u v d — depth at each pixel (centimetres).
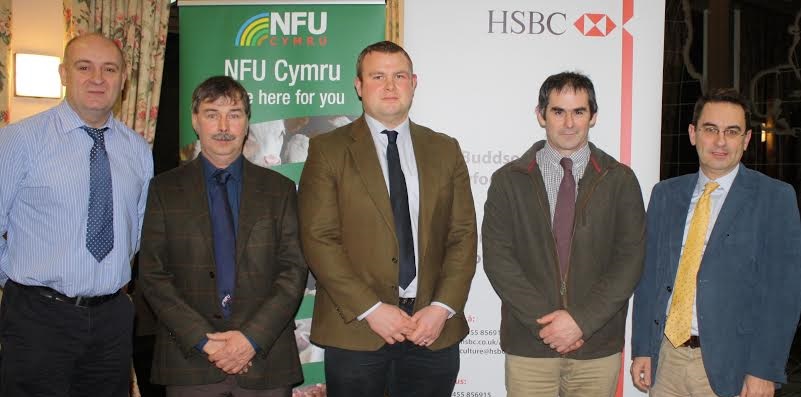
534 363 240
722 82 450
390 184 234
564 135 236
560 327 226
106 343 233
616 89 301
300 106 299
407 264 232
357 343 226
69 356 225
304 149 300
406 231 233
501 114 302
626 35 301
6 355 222
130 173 241
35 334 221
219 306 222
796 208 226
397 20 322
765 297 226
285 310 223
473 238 239
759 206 228
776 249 224
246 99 236
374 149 235
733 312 226
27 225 224
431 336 222
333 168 232
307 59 298
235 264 224
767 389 224
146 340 396
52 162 224
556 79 241
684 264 235
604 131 302
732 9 453
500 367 302
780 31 460
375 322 219
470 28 300
